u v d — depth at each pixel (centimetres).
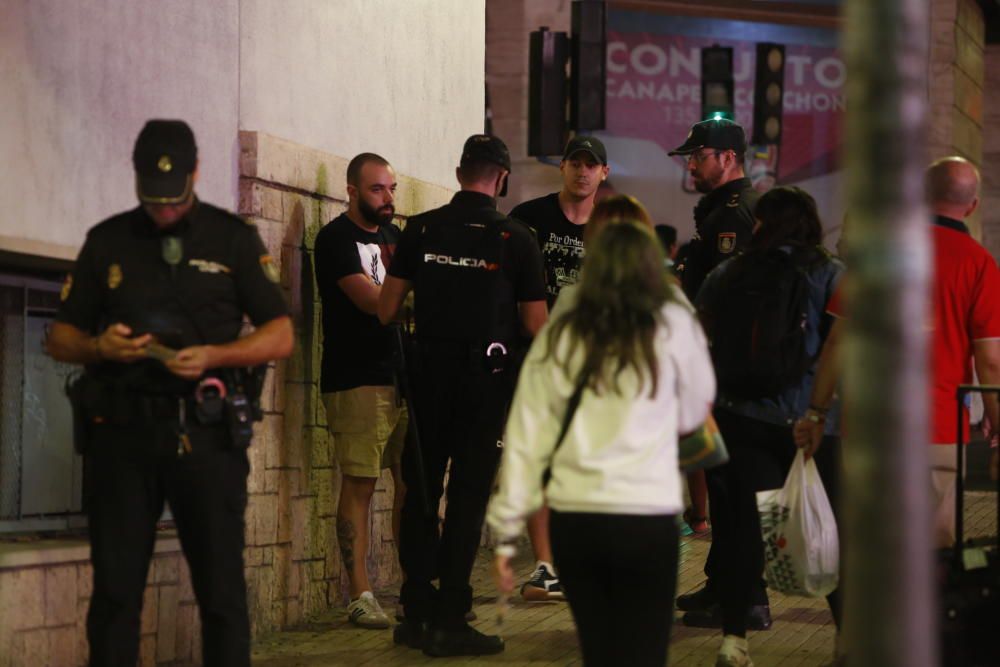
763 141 4941
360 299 1848
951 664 1291
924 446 648
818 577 1498
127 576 1240
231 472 1255
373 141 2164
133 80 1614
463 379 1714
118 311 1244
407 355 1767
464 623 1717
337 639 1803
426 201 2308
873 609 645
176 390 1232
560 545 1096
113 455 1235
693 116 5709
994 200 5878
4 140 1427
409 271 1745
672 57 5694
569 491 1083
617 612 1104
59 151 1504
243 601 1271
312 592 1947
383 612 1909
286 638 1806
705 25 5716
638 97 5675
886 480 643
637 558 1079
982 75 5644
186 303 1248
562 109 3734
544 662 1683
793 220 1591
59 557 1463
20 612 1416
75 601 1488
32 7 1463
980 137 5647
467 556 1717
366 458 1878
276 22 1880
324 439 1972
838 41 5809
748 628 1889
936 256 1515
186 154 1235
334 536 2006
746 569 1588
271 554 1839
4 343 1559
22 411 1586
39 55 1473
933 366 1497
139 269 1248
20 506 1580
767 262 1580
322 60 2005
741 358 1559
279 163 1847
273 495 1842
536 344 1116
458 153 2505
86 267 1258
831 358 1519
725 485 1608
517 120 4759
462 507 1717
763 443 1586
